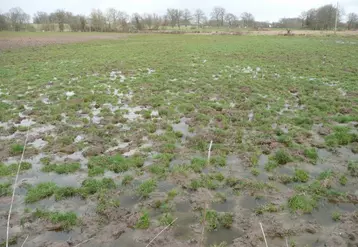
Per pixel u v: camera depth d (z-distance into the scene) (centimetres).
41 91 1603
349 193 681
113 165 798
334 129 1034
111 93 1566
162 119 1174
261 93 1540
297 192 686
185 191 699
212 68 2289
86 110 1270
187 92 1589
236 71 2169
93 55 3103
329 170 777
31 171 784
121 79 1930
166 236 552
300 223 585
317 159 841
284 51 3234
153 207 640
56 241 542
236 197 675
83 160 845
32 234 559
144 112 1248
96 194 680
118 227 575
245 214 614
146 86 1716
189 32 7188
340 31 6894
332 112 1225
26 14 8350
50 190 686
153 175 764
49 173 775
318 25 8150
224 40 4809
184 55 3055
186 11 11250
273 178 745
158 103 1362
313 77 1927
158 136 995
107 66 2405
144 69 2277
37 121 1148
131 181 737
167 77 1964
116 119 1155
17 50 3512
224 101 1399
